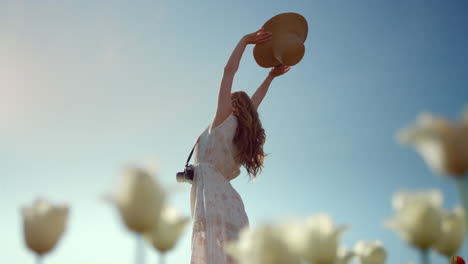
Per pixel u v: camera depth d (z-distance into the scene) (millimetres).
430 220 788
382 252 1188
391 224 828
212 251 2676
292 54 3484
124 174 761
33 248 885
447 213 893
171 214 1026
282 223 677
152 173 772
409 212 807
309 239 789
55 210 905
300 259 672
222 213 2785
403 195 831
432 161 669
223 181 2936
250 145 3041
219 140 2971
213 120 3043
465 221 656
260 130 3209
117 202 751
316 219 824
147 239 976
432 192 820
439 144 656
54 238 896
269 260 646
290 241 728
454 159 646
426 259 794
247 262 662
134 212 744
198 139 3166
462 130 658
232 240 2738
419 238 793
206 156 2992
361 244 1231
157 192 754
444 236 870
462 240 867
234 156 2986
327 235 800
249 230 674
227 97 3023
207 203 2811
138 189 746
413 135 689
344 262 883
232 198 2918
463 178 660
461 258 1104
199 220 2818
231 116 3068
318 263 775
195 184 3004
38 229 883
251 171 3068
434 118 679
